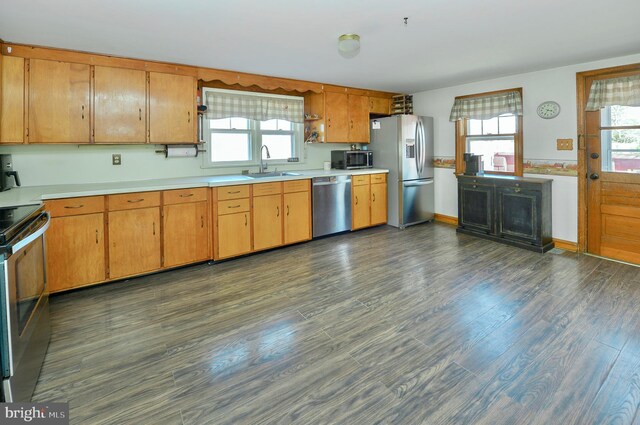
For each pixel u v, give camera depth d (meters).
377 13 2.46
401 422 1.55
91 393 1.76
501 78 4.64
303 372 1.92
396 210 5.38
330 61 3.71
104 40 2.93
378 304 2.75
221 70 4.00
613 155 3.78
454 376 1.86
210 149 4.38
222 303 2.81
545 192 4.04
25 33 2.73
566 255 3.94
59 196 2.86
